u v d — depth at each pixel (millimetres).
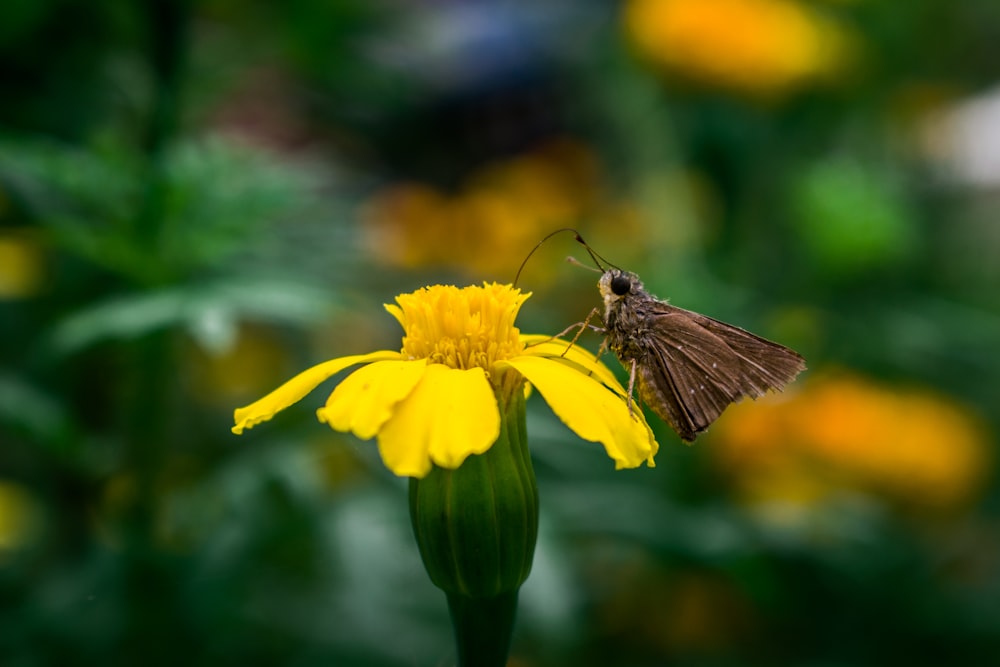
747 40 369
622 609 324
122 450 289
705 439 324
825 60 392
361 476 319
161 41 292
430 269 419
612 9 530
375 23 336
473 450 210
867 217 347
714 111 408
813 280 364
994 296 448
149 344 285
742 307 353
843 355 375
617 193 510
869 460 326
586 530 304
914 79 526
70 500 319
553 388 216
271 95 389
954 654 319
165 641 285
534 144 603
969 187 526
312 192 316
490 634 219
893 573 322
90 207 291
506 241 426
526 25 598
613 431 216
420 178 590
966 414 396
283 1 323
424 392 214
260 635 295
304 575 308
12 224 314
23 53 313
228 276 294
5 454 322
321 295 279
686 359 238
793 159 423
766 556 312
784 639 324
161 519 293
